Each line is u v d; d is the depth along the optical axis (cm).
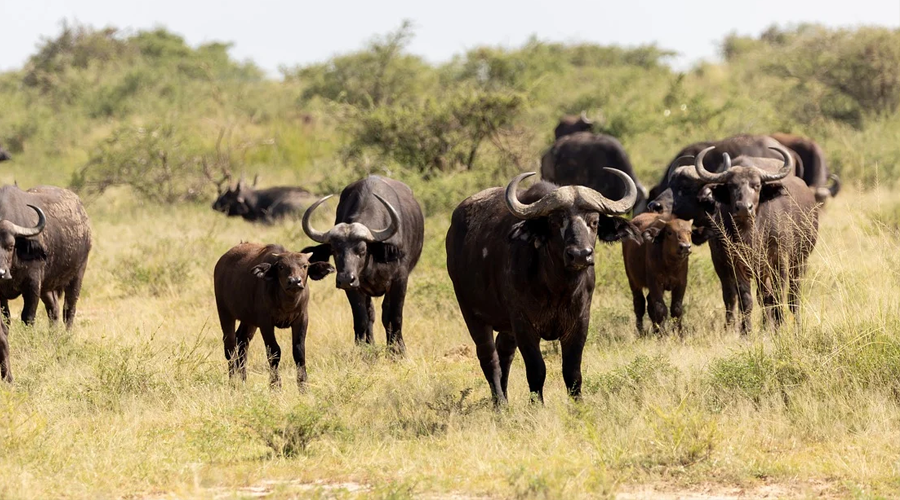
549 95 12988
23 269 4403
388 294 4578
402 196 4938
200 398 3519
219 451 2880
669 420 2778
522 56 13812
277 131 13350
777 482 2538
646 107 12012
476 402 3359
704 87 14488
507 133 10144
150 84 16412
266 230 8562
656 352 3884
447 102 9906
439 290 5181
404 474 2598
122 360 3794
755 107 11369
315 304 5391
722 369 3344
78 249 4991
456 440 2941
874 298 3466
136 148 10556
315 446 2922
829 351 3381
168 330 4822
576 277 3031
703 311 4769
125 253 7138
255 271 3709
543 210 2964
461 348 4459
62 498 2494
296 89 15812
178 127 11325
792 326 3572
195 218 9388
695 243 4409
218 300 4153
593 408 3075
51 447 2867
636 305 4731
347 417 3219
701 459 2650
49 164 12888
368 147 9944
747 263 3950
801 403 3045
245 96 15588
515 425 3077
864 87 12088
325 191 9650
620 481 2536
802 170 6881
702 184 4816
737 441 2827
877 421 2933
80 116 15075
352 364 4078
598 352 4175
